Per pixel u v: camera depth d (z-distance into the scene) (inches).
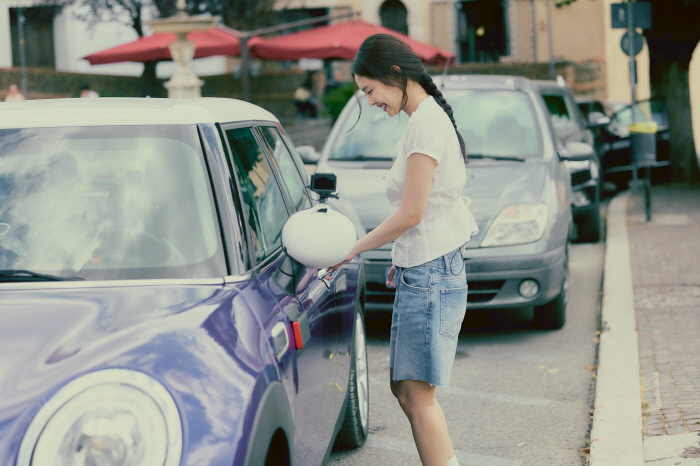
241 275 95.5
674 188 553.9
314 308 112.0
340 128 281.7
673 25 581.3
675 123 589.3
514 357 223.9
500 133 271.1
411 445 164.2
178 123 107.1
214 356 80.0
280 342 91.7
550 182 246.5
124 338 79.9
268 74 927.7
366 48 109.7
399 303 112.4
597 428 163.5
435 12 1058.7
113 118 108.0
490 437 167.6
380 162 261.0
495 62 1015.0
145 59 659.4
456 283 111.0
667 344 216.4
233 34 678.5
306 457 99.7
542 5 1032.2
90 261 96.1
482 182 243.4
